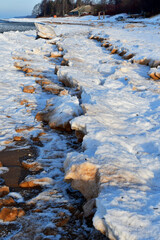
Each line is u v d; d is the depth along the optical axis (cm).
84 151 406
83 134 526
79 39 2686
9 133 621
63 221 322
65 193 389
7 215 331
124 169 345
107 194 287
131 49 1670
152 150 455
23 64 1378
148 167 391
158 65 1227
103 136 450
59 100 745
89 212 322
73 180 348
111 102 707
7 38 2370
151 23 4119
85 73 1092
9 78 1155
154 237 222
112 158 368
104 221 257
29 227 316
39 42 2503
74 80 941
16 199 376
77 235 304
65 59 1455
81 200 370
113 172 333
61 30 3838
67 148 555
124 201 273
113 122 559
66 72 1052
